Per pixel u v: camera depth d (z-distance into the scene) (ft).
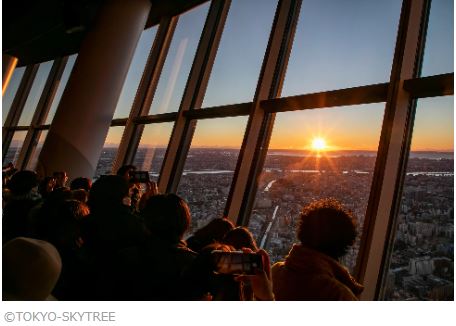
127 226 4.51
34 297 2.05
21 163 25.08
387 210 6.16
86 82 15.42
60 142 15.06
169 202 3.73
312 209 3.58
